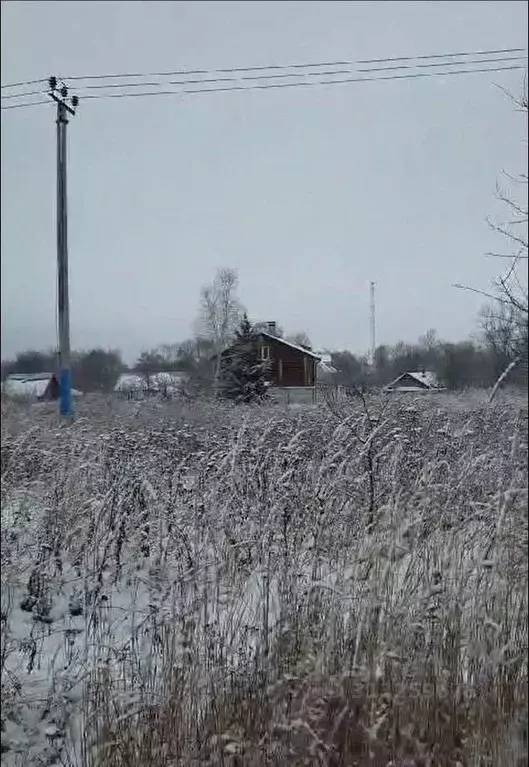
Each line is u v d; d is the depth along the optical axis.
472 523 4.66
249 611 4.75
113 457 7.74
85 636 5.07
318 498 5.10
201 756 4.11
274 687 4.16
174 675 4.33
